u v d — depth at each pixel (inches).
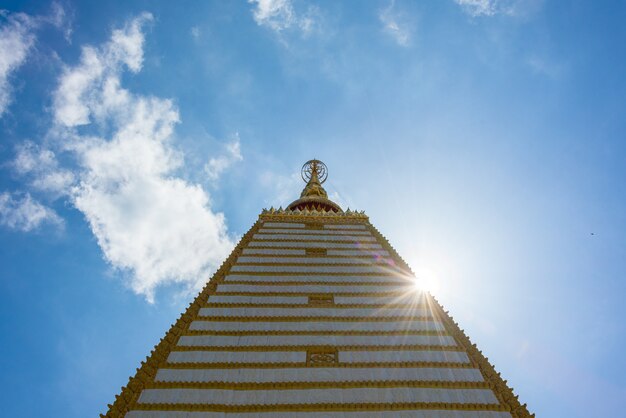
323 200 1956.2
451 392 803.4
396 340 946.1
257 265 1248.2
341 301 1087.6
